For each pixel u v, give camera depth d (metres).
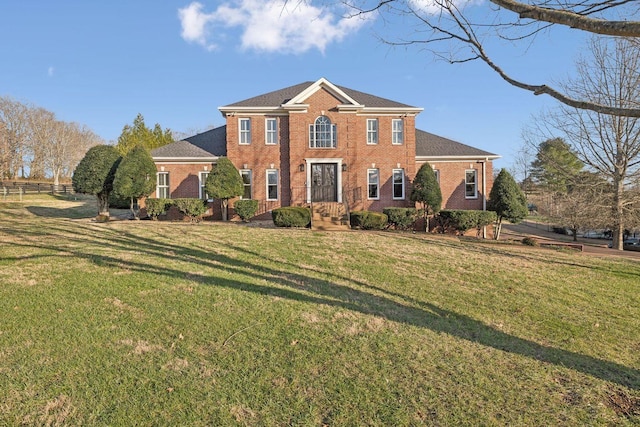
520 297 7.82
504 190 19.70
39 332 4.96
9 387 3.73
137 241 11.83
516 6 3.74
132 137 35.38
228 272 8.37
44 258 8.78
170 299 6.36
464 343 5.29
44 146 61.47
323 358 4.59
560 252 14.37
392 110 21.27
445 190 22.16
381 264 10.06
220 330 5.27
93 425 3.26
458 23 4.99
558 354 5.18
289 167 20.86
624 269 11.39
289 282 7.87
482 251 12.98
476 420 3.52
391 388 3.99
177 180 21.20
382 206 21.34
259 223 19.22
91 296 6.37
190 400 3.65
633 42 7.33
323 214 18.70
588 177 21.11
